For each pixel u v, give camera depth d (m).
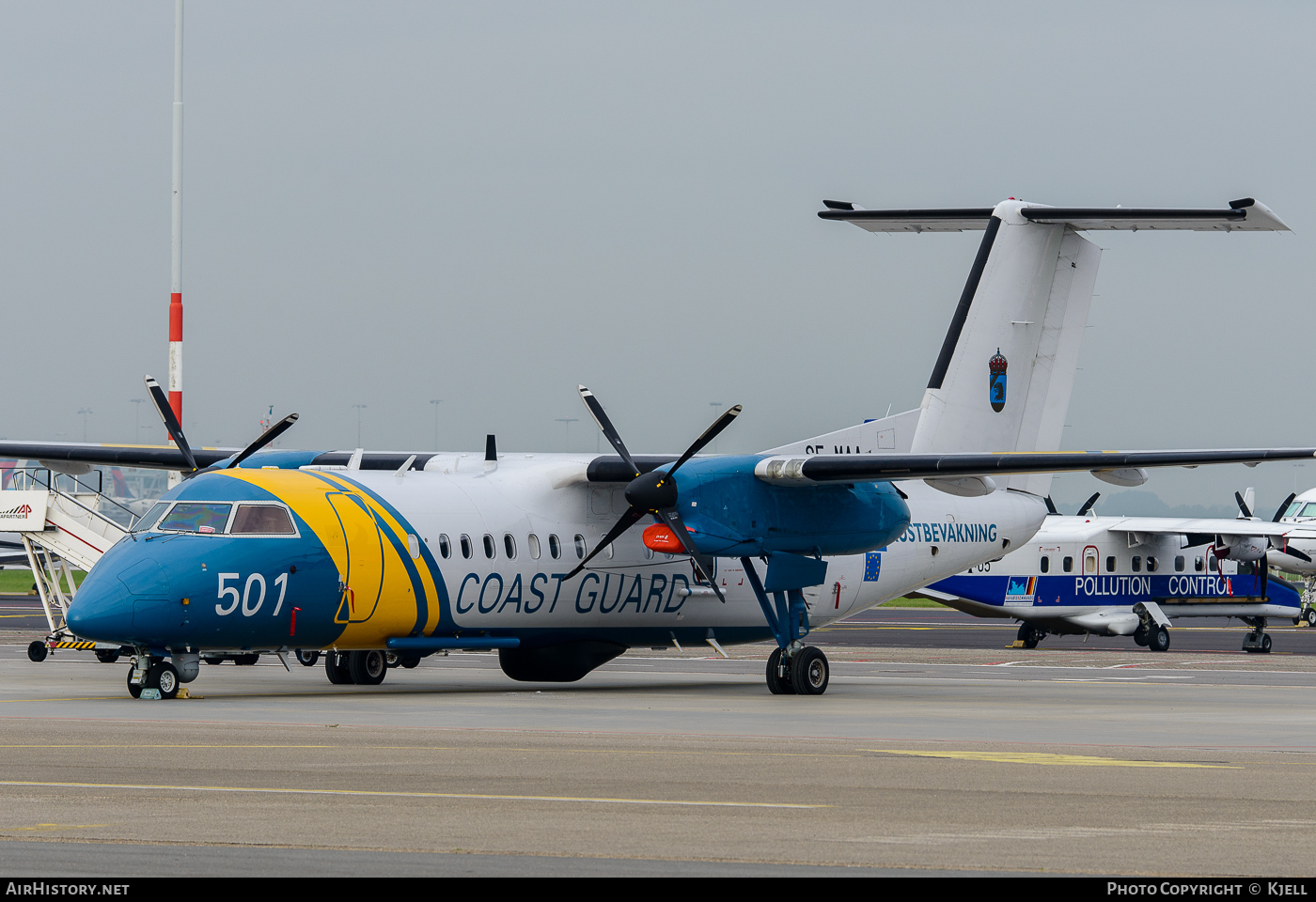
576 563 88.00
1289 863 32.69
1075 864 32.47
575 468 88.50
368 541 78.94
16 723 61.81
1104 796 42.72
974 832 36.44
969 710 75.12
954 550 102.25
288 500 77.38
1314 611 174.38
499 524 85.00
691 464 85.00
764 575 96.81
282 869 31.22
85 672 98.94
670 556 92.31
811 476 84.06
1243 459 81.19
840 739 58.59
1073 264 100.94
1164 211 92.00
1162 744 58.47
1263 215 87.69
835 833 36.06
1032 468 83.00
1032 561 151.25
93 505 114.88
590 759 50.50
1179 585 159.12
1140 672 113.88
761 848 34.09
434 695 81.94
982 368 98.31
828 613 97.62
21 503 111.75
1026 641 157.25
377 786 43.25
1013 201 98.44
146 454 97.94
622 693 85.75
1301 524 163.25
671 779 45.59
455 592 82.31
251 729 60.03
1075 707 78.38
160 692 75.44
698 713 71.19
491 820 37.47
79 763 48.22
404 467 86.25
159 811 38.53
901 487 100.12
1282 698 86.25
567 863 32.25
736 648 144.62
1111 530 154.88
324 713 68.38
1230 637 196.75
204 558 73.81
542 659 90.88
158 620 72.31
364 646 80.94
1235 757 53.50
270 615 75.44
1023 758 52.38
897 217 98.81
